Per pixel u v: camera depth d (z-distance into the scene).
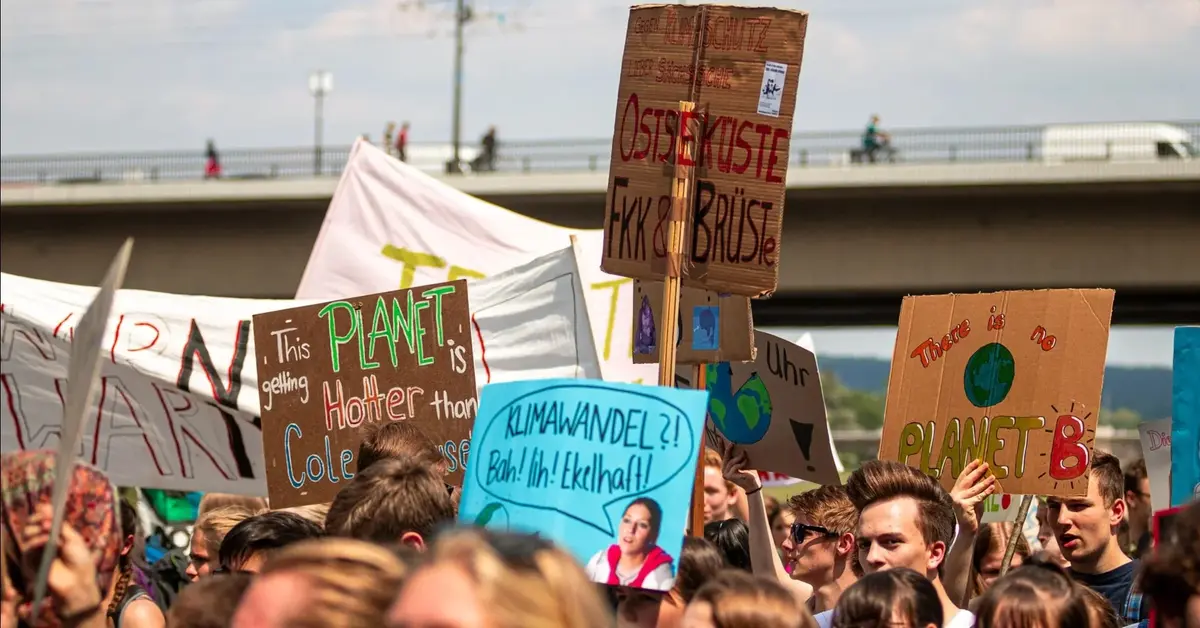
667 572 5.09
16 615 3.86
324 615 3.11
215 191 39.03
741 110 6.49
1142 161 34.59
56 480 3.73
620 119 6.75
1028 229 36.56
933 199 36.84
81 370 3.88
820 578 7.53
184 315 9.99
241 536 6.04
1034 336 7.07
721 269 6.47
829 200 37.53
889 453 7.65
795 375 8.52
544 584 2.64
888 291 37.72
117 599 6.73
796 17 6.44
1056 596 5.05
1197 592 4.30
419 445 6.68
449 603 2.60
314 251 12.00
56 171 40.06
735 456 8.84
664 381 6.39
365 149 12.06
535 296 9.66
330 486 8.33
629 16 6.80
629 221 6.68
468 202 11.86
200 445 9.97
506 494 5.50
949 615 6.10
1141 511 10.40
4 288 10.20
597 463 5.32
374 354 8.35
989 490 7.03
